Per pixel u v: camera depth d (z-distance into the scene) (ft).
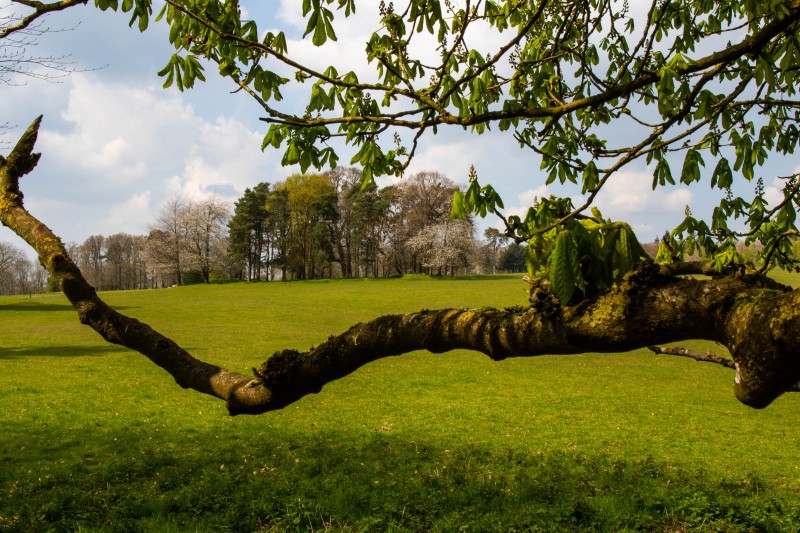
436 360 102.01
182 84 10.11
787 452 49.16
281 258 396.37
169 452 45.50
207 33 9.77
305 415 61.26
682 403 70.38
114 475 38.91
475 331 5.27
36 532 27.96
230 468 41.04
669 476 39.81
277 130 10.84
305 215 364.17
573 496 33.91
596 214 6.01
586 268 5.15
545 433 55.01
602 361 103.35
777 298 3.64
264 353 107.34
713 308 4.00
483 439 52.29
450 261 357.41
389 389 77.51
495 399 71.92
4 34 10.19
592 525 28.71
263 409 5.96
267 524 29.81
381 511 30.94
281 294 263.08
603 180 9.77
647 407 67.87
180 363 6.54
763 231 12.31
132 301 227.20
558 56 11.40
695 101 11.23
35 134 7.32
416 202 364.58
